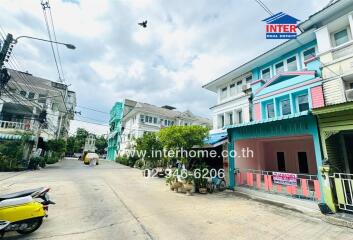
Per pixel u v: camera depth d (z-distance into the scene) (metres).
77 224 5.59
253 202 8.38
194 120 37.28
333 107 6.58
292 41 12.16
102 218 6.13
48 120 24.77
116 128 44.78
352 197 6.32
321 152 7.23
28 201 5.05
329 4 10.57
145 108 31.73
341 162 7.86
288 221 6.09
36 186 10.66
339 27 10.41
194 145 11.02
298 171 14.22
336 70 9.70
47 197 6.22
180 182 10.46
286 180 8.55
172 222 5.93
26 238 4.68
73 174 16.50
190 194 9.77
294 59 12.93
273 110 12.70
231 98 17.08
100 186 11.43
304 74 10.95
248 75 16.14
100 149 65.81
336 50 9.92
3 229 4.57
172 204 7.95
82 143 62.56
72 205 7.41
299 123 8.10
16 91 22.94
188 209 7.29
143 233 5.11
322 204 6.68
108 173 18.22
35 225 5.02
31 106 23.00
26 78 25.23
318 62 10.61
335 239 4.89
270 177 9.30
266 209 7.34
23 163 18.19
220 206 7.72
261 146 15.52
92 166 26.03
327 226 5.71
